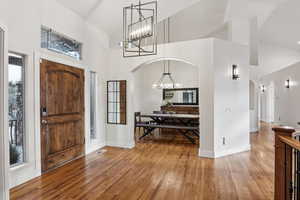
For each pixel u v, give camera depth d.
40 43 3.38
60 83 3.84
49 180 3.14
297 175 1.94
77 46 4.46
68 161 4.05
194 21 6.82
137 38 3.39
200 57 4.52
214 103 4.38
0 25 2.44
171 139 6.39
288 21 6.55
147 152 4.82
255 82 8.07
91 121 5.11
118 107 5.43
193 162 4.05
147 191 2.79
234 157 4.41
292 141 1.89
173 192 2.76
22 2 3.02
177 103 9.71
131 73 5.31
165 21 6.79
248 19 5.96
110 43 5.89
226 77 4.61
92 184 3.01
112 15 4.81
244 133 4.96
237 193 2.73
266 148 5.23
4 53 2.51
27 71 3.13
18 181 2.96
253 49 8.81
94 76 5.13
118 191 2.79
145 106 10.27
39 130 3.34
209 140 4.41
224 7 5.72
